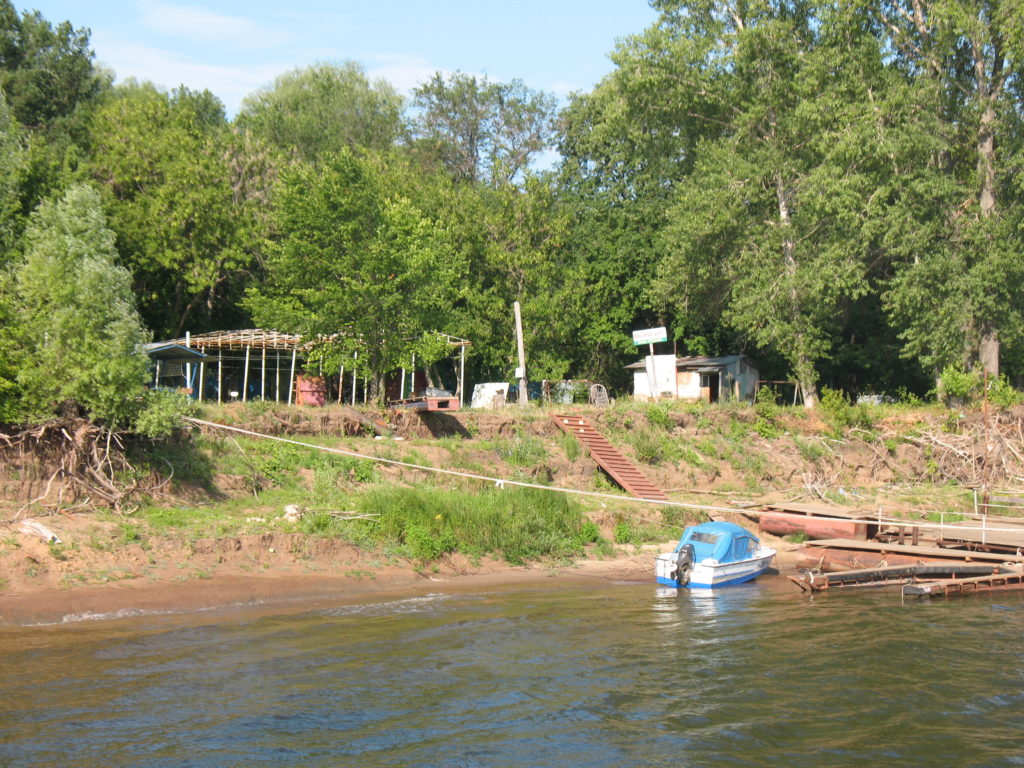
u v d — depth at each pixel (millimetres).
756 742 12406
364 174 34594
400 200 37969
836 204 41375
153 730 12297
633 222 56406
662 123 48812
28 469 21359
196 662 15305
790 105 45688
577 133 65375
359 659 15789
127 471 22609
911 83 45438
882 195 41938
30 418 21516
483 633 17797
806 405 44719
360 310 33344
